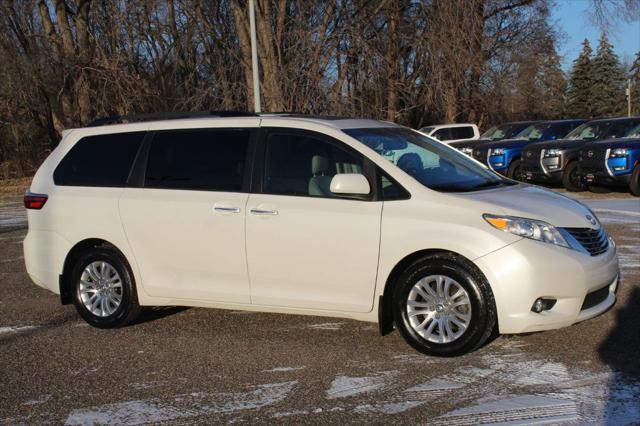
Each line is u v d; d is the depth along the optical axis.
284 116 6.07
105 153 6.57
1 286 8.49
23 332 6.44
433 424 4.12
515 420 4.11
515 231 5.00
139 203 6.21
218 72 24.94
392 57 23.02
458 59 22.56
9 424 4.38
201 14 25.69
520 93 35.16
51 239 6.62
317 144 5.70
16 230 13.93
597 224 5.50
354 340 5.78
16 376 5.25
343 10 22.41
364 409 4.38
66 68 28.28
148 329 6.39
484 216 5.08
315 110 21.61
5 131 30.53
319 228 5.48
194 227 5.95
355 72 22.44
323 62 21.80
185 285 6.08
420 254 5.29
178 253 6.05
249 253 5.75
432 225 5.15
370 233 5.32
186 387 4.89
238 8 22.69
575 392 4.48
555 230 5.08
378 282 5.35
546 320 4.98
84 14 28.83
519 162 19.47
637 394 4.40
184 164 6.16
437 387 4.68
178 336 6.12
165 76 28.88
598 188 16.83
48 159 6.88
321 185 5.59
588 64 72.56
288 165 5.74
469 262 5.06
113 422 4.35
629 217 12.09
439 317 5.20
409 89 23.52
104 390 4.90
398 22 23.12
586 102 72.50
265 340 5.89
